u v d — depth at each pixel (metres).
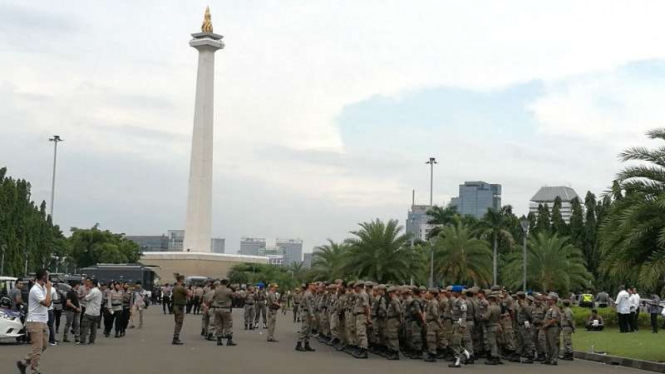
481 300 25.03
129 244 116.19
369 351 27.75
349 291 27.12
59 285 38.78
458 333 23.80
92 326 27.95
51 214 89.38
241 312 66.44
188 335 34.19
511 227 78.69
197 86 108.25
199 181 110.38
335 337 29.41
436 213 80.06
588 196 77.19
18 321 26.30
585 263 70.75
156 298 84.44
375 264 53.66
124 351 25.05
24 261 71.81
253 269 107.62
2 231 67.31
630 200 26.08
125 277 73.88
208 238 114.06
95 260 110.69
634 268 26.27
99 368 19.84
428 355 24.75
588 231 75.69
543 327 25.88
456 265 64.19
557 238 68.00
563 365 25.19
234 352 25.83
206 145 109.25
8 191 68.00
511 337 26.27
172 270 114.81
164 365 20.95
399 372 20.88
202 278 99.12
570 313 27.86
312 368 21.17
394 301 25.22
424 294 26.16
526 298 27.08
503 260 76.06
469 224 77.50
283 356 24.83
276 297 32.41
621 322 38.84
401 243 54.38
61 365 20.38
